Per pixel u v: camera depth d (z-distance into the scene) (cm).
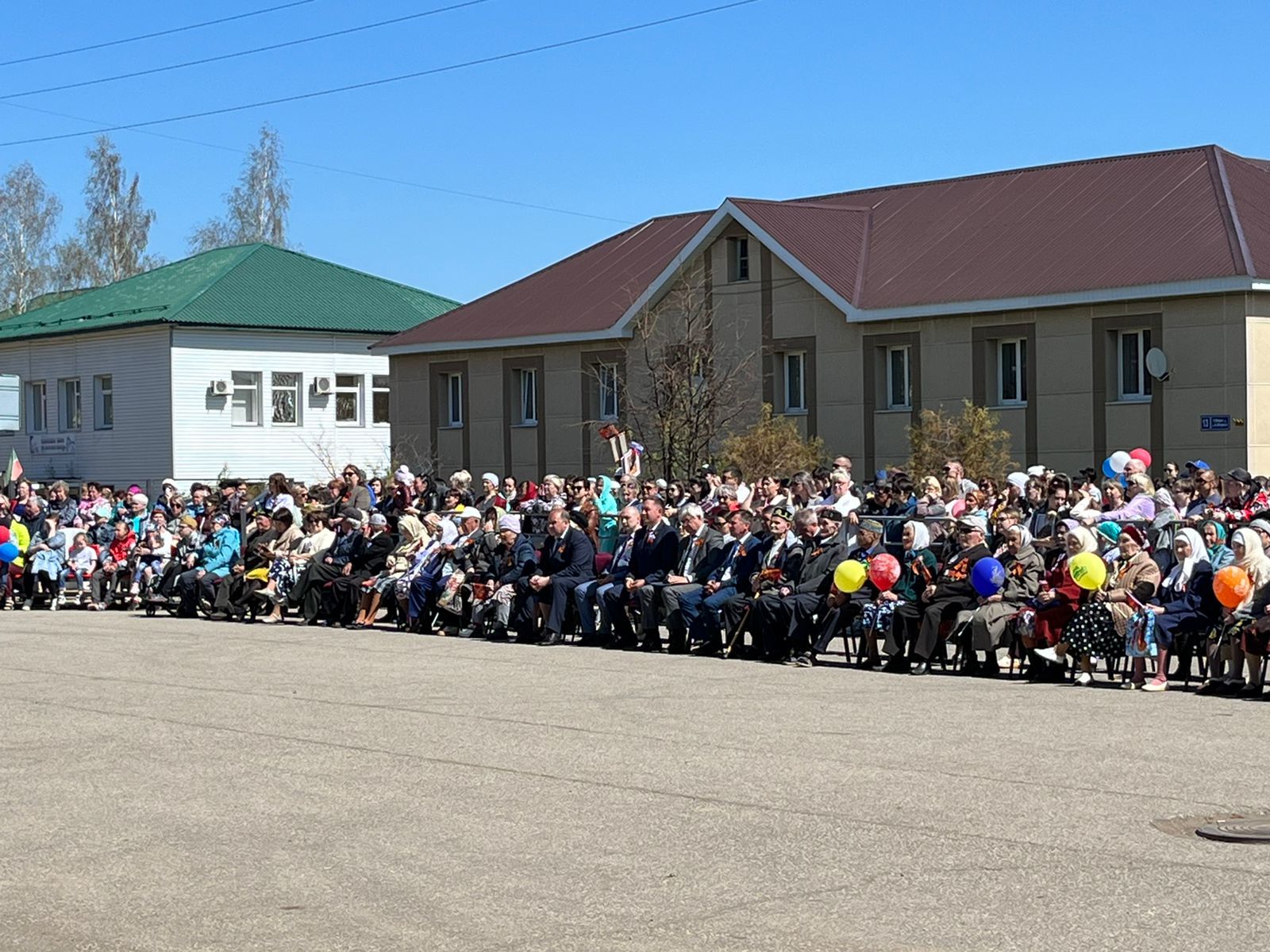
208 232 7869
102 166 7588
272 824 925
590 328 3953
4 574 2595
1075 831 880
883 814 932
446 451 4341
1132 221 3316
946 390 3388
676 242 4312
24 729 1282
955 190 3906
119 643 1959
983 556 1609
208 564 2380
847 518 1820
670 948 677
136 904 761
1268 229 3141
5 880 810
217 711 1367
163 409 5209
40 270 7581
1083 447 3188
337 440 5509
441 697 1451
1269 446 2995
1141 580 1492
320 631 2117
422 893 771
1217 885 764
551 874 804
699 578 1834
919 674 1606
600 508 2277
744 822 916
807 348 3619
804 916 721
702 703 1398
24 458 5678
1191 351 3033
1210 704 1373
